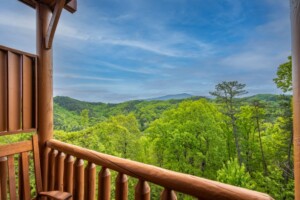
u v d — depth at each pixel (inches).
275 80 373.7
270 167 414.3
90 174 58.0
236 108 549.6
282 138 367.9
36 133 79.0
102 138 530.6
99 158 54.3
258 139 486.9
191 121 582.6
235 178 390.0
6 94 69.8
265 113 480.4
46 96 80.7
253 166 472.4
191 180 36.8
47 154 79.0
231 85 563.5
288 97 356.2
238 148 520.4
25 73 75.9
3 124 69.0
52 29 76.9
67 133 497.7
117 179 49.3
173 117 615.5
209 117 574.6
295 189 27.3
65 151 68.3
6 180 66.0
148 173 42.8
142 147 581.6
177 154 579.5
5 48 69.1
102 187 53.6
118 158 50.6
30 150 71.5
